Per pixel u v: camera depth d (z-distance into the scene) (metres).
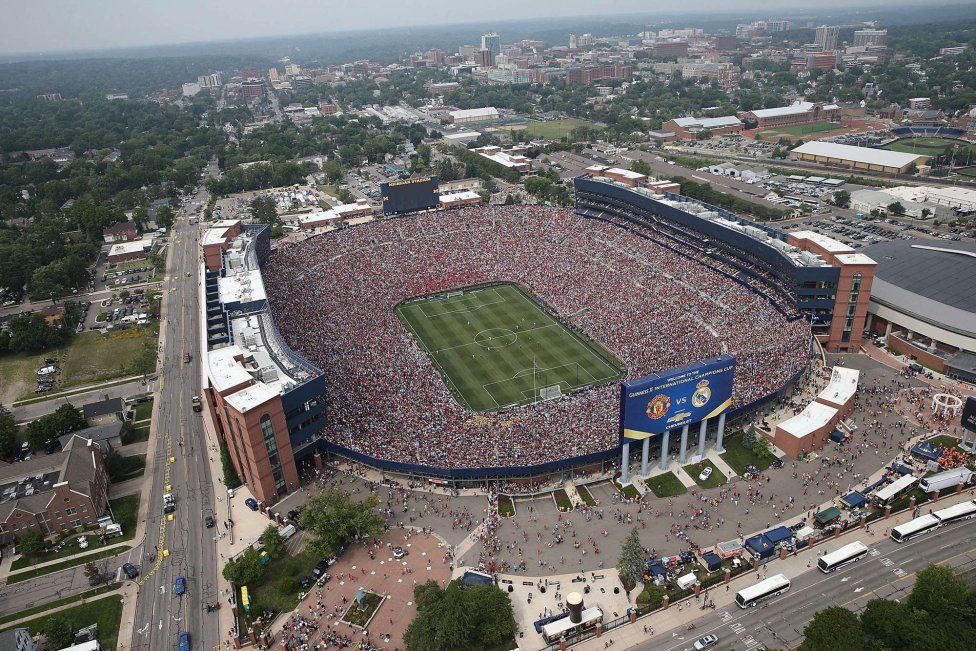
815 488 121.25
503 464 123.06
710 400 123.81
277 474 122.88
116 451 142.50
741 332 168.00
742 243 192.12
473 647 93.12
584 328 183.25
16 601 104.75
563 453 124.88
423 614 93.88
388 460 125.38
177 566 110.44
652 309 185.62
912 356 168.25
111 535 117.81
